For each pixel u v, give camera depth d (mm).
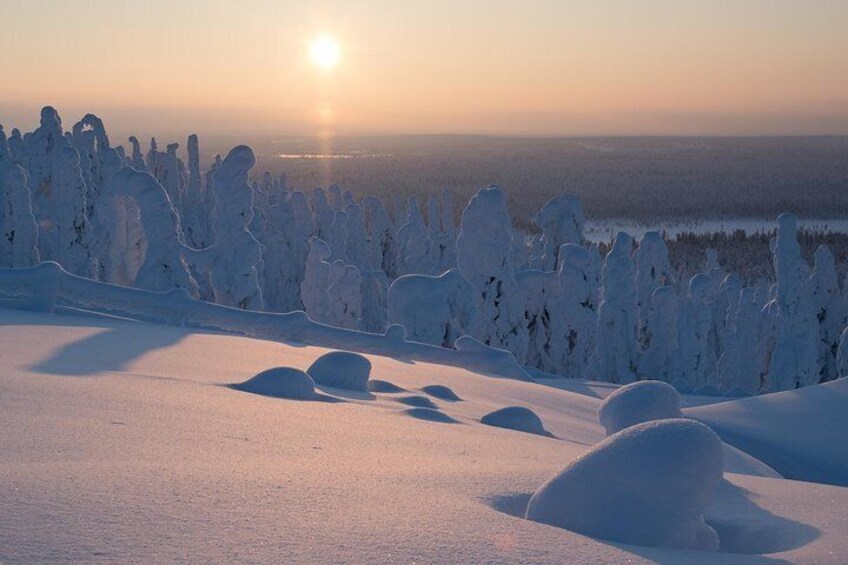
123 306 15773
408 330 24000
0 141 33562
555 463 6152
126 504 3330
